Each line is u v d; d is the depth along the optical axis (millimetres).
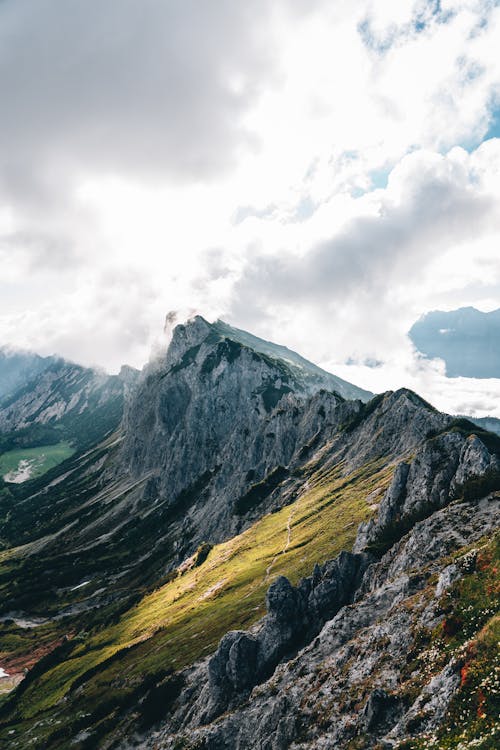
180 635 123750
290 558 130500
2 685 170750
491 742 29359
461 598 47406
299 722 52281
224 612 119938
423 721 37250
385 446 188125
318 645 66188
